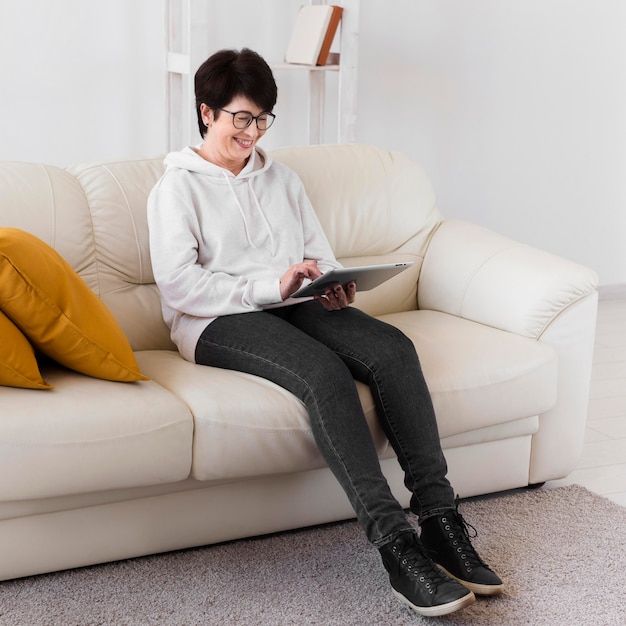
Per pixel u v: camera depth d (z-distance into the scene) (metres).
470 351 2.38
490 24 4.17
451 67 4.14
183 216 2.30
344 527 2.33
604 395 3.37
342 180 2.79
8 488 1.84
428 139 4.18
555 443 2.55
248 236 2.38
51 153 3.52
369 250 2.83
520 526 2.36
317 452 2.11
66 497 1.95
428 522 2.06
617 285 4.76
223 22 3.71
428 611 1.88
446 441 2.34
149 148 3.68
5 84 3.39
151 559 2.13
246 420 2.02
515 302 2.53
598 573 2.14
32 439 1.83
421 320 2.65
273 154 2.75
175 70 3.49
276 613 1.95
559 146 4.47
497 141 4.33
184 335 2.30
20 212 2.32
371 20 3.94
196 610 1.95
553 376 2.43
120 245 2.43
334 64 3.68
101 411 1.91
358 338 2.18
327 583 2.07
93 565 2.10
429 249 2.88
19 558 1.97
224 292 2.25
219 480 2.11
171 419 1.96
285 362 2.08
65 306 1.99
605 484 2.65
